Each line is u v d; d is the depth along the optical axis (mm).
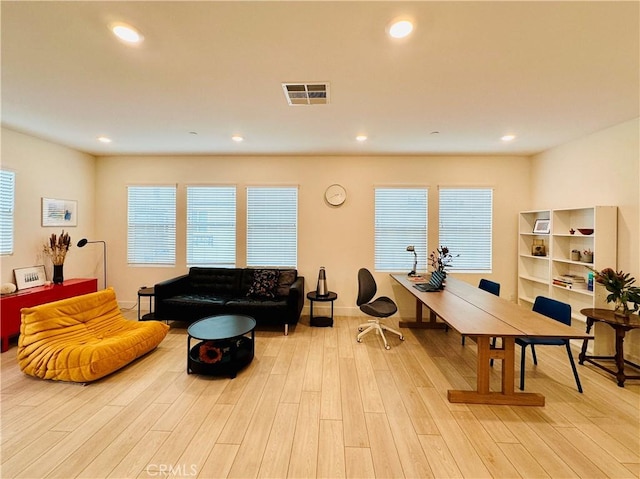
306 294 4531
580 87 2357
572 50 1860
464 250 4660
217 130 3480
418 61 2002
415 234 4691
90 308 3102
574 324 3650
